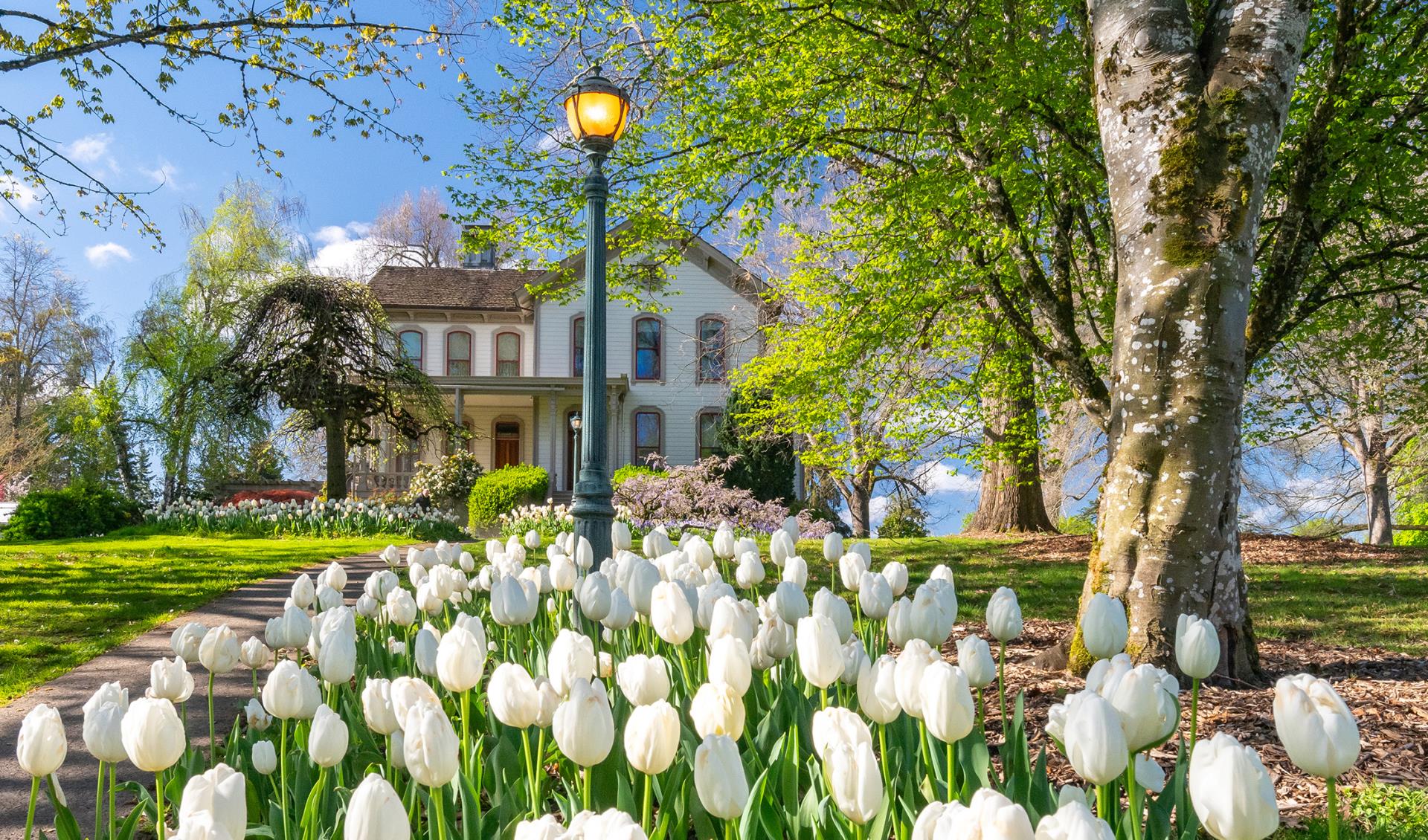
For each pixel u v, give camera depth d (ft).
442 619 16.16
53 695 19.90
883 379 46.34
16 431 115.65
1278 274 27.94
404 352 84.94
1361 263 35.09
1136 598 18.34
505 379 97.76
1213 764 4.71
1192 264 18.11
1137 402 18.71
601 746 6.25
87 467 104.68
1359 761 14.08
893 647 17.98
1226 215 17.98
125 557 46.75
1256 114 18.08
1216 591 18.31
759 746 9.13
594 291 23.21
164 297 106.83
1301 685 5.16
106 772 14.29
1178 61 18.67
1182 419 18.17
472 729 11.74
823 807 7.02
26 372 128.36
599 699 6.26
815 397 46.47
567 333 106.83
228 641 10.37
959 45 32.01
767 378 49.96
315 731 7.07
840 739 5.78
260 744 9.09
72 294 127.85
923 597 8.55
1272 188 36.19
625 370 105.60
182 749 6.77
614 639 11.87
